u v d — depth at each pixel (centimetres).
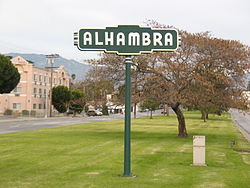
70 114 7794
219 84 2248
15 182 868
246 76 2262
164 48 888
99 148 1631
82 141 1984
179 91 2180
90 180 888
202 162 1155
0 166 1109
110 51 888
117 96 2428
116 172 1003
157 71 2166
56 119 5744
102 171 1020
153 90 2211
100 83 2392
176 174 980
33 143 1842
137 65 2209
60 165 1129
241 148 1722
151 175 962
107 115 8350
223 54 2175
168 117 7194
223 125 4247
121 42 888
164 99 2217
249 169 1084
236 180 906
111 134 2550
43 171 1020
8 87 5253
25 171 1020
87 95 2586
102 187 810
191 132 2983
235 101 2202
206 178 928
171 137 2370
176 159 1286
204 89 2178
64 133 2611
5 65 5053
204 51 2236
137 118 6569
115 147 1677
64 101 7044
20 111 6888
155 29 888
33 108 7144
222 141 2141
